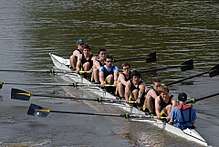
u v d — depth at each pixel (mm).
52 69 30609
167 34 44656
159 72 30516
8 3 69750
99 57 26141
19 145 18891
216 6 64375
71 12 60438
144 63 32938
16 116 22344
